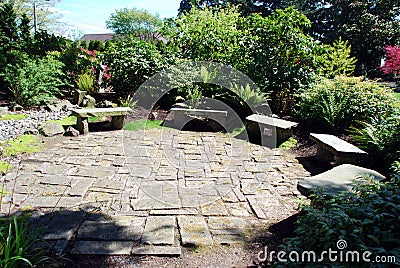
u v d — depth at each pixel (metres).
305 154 4.84
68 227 2.47
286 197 3.29
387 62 10.58
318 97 5.74
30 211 2.71
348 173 2.91
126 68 7.45
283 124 5.40
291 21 6.58
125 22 25.45
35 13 16.59
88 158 4.20
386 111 4.89
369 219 1.71
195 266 2.12
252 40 7.00
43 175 3.54
